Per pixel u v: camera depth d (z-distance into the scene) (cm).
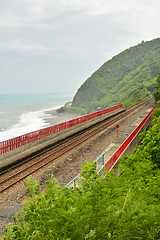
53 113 14412
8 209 923
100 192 331
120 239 285
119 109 4622
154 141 803
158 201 398
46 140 1983
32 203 326
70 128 2455
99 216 304
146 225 302
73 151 1812
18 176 1285
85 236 274
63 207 330
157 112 2972
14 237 303
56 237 296
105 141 2145
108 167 1287
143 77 18275
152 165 697
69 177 1313
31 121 9619
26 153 1616
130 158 807
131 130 2639
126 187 425
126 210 322
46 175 1322
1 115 12181
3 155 1445
